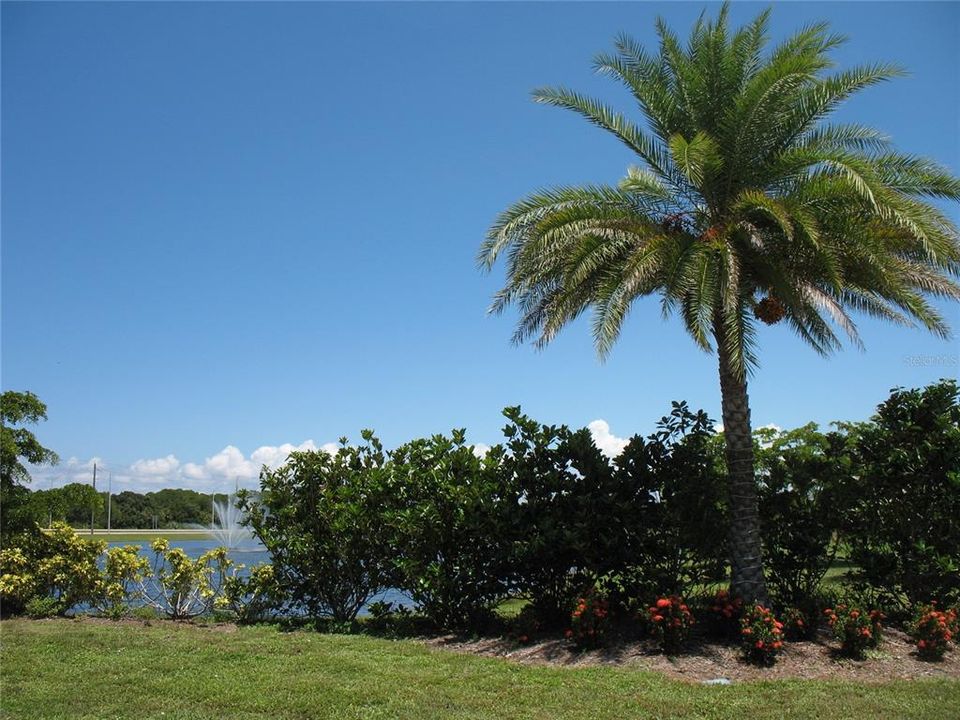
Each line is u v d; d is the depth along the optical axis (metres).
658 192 10.49
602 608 9.94
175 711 7.04
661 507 10.91
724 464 12.66
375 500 12.35
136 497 65.56
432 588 11.44
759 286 10.59
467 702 7.34
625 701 7.37
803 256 9.98
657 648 9.50
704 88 10.57
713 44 10.51
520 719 6.79
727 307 8.86
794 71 9.33
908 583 10.90
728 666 8.95
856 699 7.45
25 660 9.30
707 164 9.91
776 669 8.82
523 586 11.52
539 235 9.77
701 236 9.90
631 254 9.92
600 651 9.62
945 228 9.39
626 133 10.64
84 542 14.18
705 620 10.40
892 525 11.20
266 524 13.41
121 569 13.75
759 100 9.62
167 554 13.45
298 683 8.05
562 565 11.18
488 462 11.56
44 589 13.94
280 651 9.96
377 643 10.64
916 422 11.40
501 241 9.86
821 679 8.38
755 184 10.43
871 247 9.38
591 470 11.09
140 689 7.87
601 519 10.84
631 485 11.07
